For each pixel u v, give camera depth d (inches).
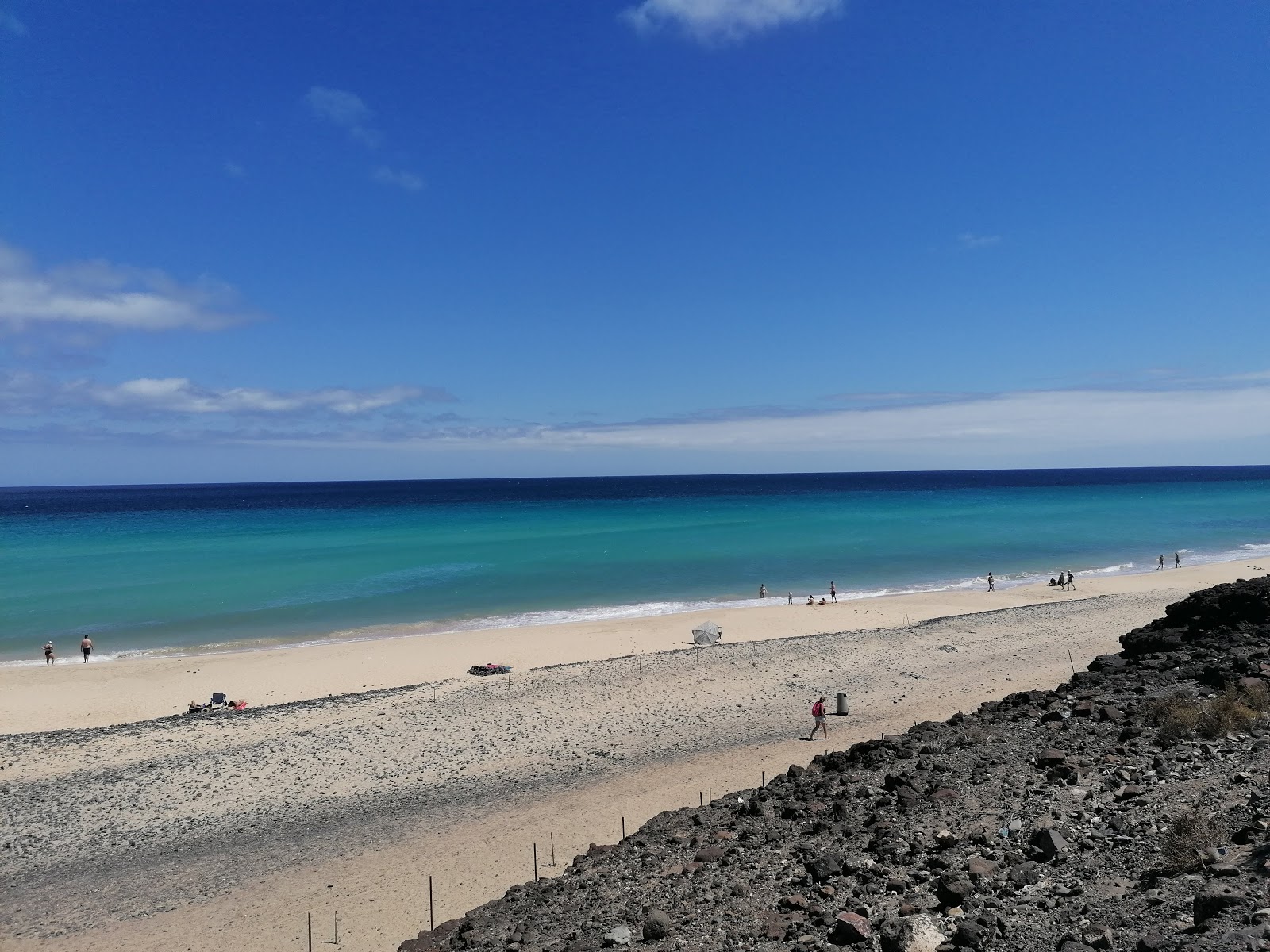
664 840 518.9
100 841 724.7
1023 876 320.8
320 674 1348.4
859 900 337.1
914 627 1593.3
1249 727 455.2
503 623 1784.0
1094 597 1900.8
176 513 5196.9
